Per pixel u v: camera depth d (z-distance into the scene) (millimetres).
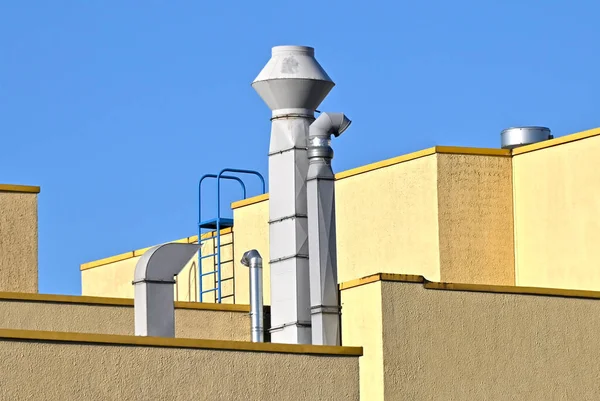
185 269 78562
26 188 62719
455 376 51438
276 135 54750
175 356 44906
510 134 66875
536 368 52625
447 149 63594
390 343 50812
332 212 52938
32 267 62375
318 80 54438
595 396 53250
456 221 63250
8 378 42469
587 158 61750
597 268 61000
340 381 47312
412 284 51469
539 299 53125
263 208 74188
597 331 53719
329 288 52219
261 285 55531
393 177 65250
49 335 43156
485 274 63312
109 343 43969
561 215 62406
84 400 43375
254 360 46125
